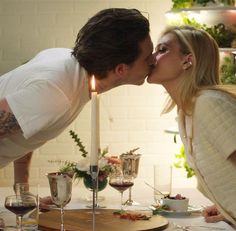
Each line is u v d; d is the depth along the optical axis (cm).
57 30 423
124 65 203
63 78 192
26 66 198
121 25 199
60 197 208
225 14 351
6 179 427
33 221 217
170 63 210
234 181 187
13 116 185
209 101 187
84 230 218
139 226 225
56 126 200
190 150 200
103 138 427
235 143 181
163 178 271
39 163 426
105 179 281
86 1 422
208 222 240
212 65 208
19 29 422
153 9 423
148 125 428
